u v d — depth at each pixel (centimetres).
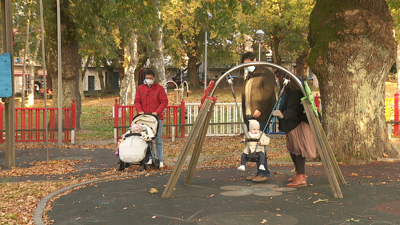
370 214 455
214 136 1515
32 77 3644
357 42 835
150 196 576
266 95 663
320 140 566
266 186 632
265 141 641
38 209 496
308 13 3484
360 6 830
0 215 466
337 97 867
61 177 751
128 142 788
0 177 755
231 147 1191
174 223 441
